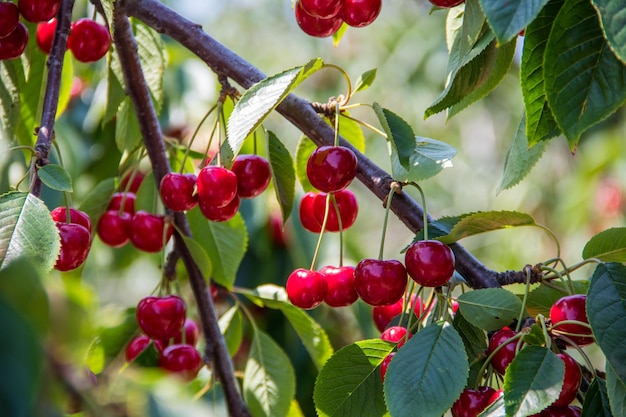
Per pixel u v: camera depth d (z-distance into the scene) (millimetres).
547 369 813
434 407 823
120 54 993
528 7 768
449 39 925
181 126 1250
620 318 816
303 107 935
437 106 865
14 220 817
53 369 596
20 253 808
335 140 910
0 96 1020
